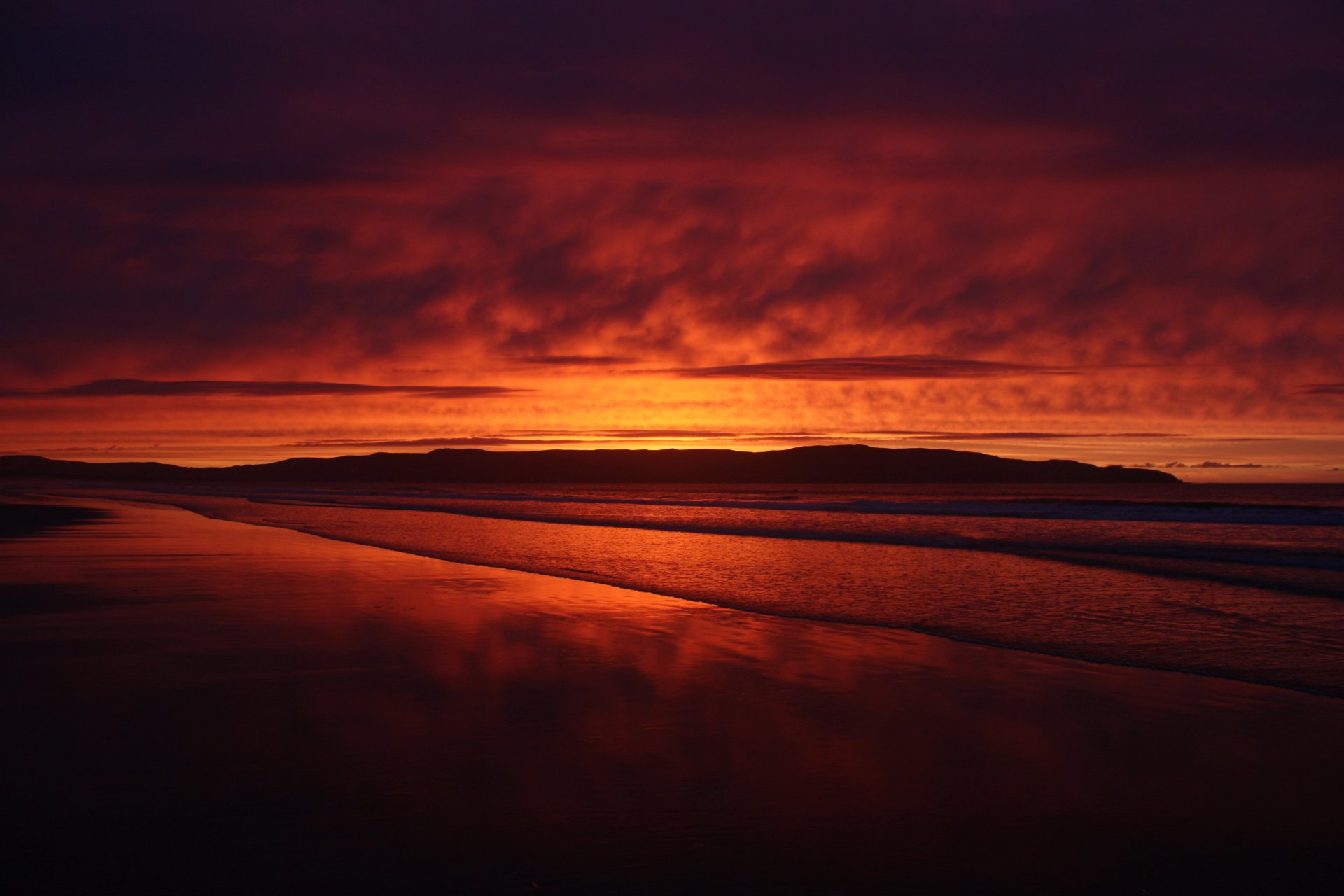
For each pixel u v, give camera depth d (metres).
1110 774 5.13
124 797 4.56
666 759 5.32
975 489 142.12
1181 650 8.83
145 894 3.52
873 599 12.46
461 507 47.62
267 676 7.34
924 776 5.06
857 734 5.88
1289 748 5.65
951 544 22.88
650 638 9.38
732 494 93.50
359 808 4.45
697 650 8.70
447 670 7.64
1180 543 23.20
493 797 4.65
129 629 9.34
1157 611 11.34
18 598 11.55
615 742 5.64
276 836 4.10
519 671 7.68
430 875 3.73
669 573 15.78
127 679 7.14
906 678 7.53
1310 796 4.80
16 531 24.05
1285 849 4.12
